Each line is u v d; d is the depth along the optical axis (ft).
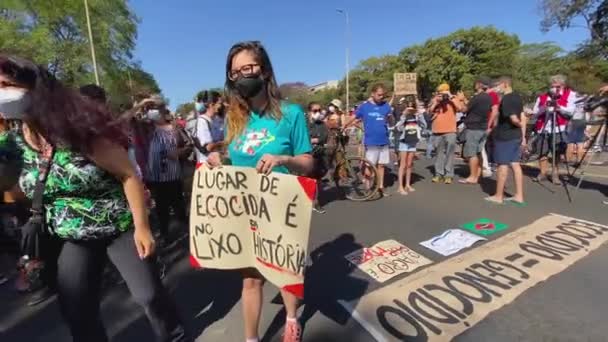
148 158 11.66
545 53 144.77
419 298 8.43
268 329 7.59
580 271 9.23
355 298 8.58
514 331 7.14
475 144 19.52
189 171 16.76
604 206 14.30
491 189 18.22
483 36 135.85
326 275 9.79
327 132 17.28
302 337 7.31
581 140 20.86
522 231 12.03
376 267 10.08
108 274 10.37
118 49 83.20
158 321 5.99
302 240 5.47
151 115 11.68
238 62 5.67
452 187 19.24
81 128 4.59
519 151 15.06
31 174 5.10
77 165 4.94
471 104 19.42
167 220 12.43
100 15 80.02
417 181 21.45
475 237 11.74
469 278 9.16
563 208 14.26
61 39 76.79
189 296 9.07
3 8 72.23
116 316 8.38
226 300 8.82
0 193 6.08
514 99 14.47
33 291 9.34
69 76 73.92
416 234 12.38
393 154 31.50
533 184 18.97
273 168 5.76
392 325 7.54
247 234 6.15
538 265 9.65
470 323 7.46
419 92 148.15
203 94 12.98
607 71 87.20
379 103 17.53
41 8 72.74
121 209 5.50
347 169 18.25
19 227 7.21
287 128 5.86
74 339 5.77
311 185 5.33
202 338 7.39
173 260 11.21
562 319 7.42
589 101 17.80
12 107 4.25
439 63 135.54
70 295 5.46
